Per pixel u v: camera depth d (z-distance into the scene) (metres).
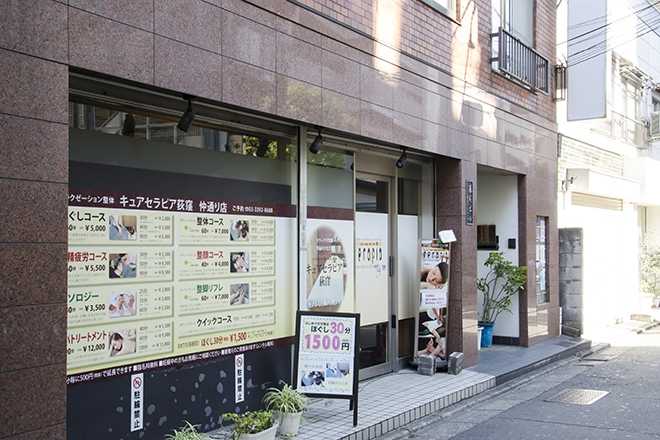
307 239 7.48
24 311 4.30
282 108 6.51
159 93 5.55
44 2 4.46
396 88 8.26
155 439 5.71
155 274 5.75
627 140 17.89
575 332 13.20
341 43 7.31
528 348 11.65
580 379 9.80
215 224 6.32
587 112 13.66
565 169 14.03
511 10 11.65
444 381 8.66
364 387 8.27
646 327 16.22
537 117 12.41
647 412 7.64
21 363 4.27
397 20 8.32
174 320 5.90
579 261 13.39
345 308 8.09
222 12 5.87
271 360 6.91
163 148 5.90
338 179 8.07
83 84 5.14
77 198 5.18
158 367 5.75
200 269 6.16
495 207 12.20
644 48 19.14
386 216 9.14
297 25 6.71
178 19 5.45
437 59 9.17
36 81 4.41
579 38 13.73
